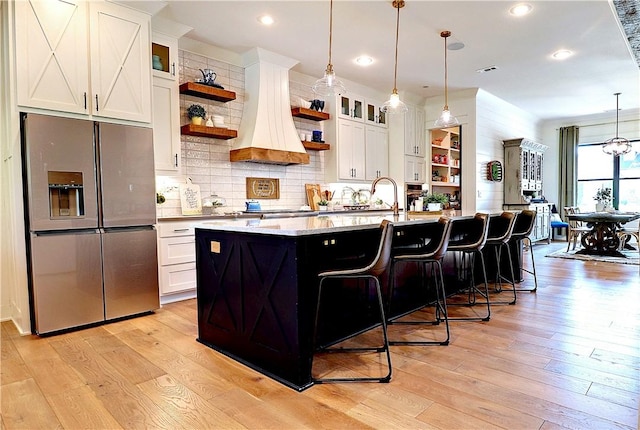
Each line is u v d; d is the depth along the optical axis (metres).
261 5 3.62
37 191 2.88
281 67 4.98
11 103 2.88
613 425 1.72
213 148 4.71
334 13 3.78
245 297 2.44
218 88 4.44
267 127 4.78
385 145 6.79
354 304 2.84
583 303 3.68
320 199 5.81
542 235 8.21
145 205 3.46
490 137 7.19
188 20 3.92
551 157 9.44
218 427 1.76
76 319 3.09
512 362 2.38
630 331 2.90
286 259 2.16
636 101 7.43
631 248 7.11
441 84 6.25
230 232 2.52
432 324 3.11
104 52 3.26
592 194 9.00
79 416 1.86
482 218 3.20
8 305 3.47
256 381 2.20
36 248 2.89
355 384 2.13
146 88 3.51
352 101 6.14
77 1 3.12
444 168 7.93
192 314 3.51
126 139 3.33
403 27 4.11
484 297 3.93
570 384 2.10
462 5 3.64
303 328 2.12
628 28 3.25
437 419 1.79
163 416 1.85
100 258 3.20
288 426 1.75
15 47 2.84
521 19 3.94
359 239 2.69
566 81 6.12
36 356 2.56
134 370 2.35
